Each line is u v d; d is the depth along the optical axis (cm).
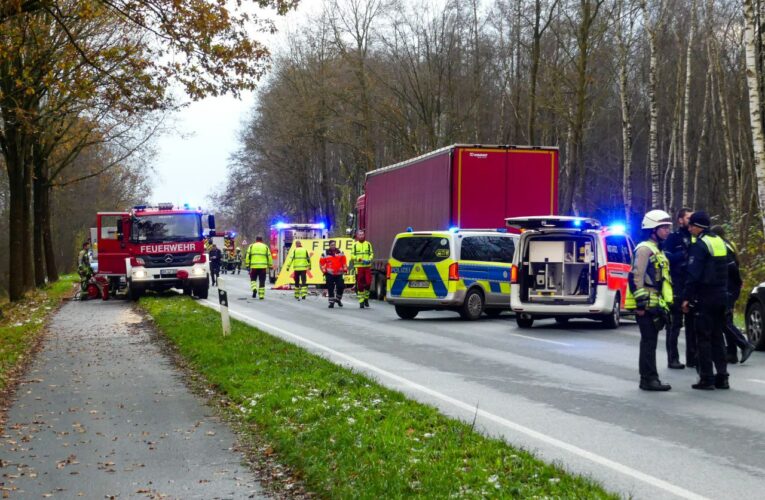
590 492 608
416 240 2222
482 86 5822
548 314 1923
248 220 9062
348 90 5741
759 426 890
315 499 654
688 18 5384
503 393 1089
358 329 1945
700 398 1054
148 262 3083
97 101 2900
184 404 1052
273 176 8062
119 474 742
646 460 750
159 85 1938
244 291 3744
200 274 3122
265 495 676
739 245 2542
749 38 2291
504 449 738
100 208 7700
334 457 732
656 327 1111
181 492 687
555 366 1334
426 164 2575
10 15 1772
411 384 1159
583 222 1911
